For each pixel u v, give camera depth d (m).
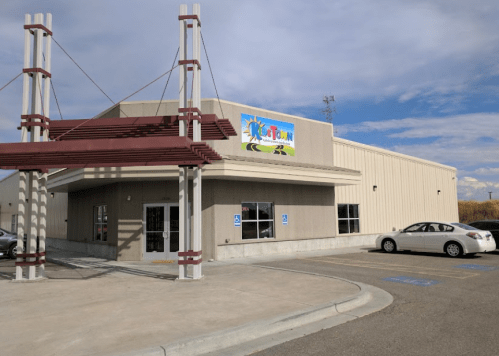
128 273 12.12
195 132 10.86
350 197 22.25
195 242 10.69
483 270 12.20
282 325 6.15
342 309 7.30
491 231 18.80
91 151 9.40
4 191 37.41
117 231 15.64
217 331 5.59
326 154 20.75
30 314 6.85
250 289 8.93
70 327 5.98
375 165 24.38
